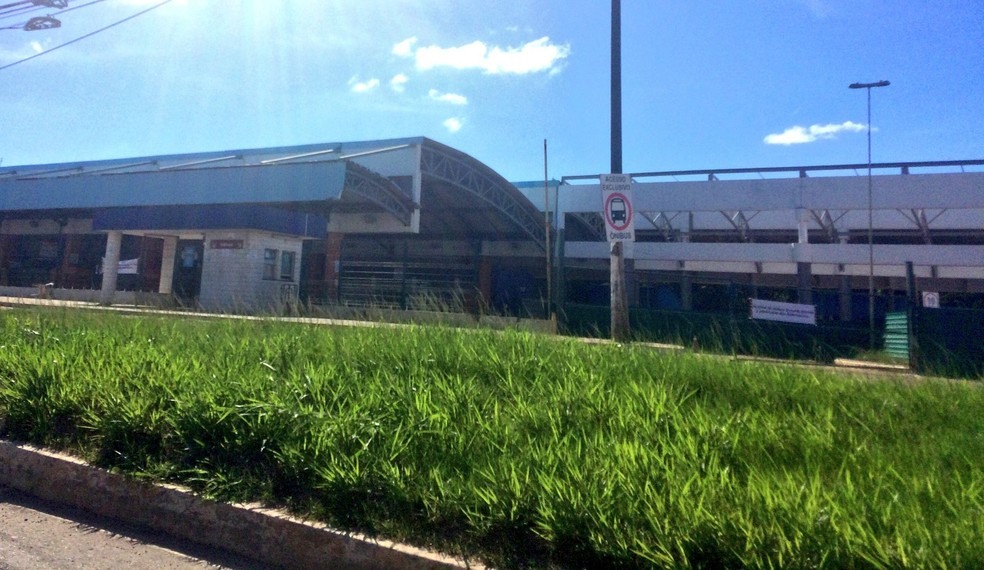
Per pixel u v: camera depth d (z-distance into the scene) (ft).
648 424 14.62
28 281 141.49
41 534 14.14
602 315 70.08
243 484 14.12
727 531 10.18
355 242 148.66
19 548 13.35
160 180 107.45
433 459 13.91
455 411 15.99
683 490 11.21
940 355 44.14
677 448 13.12
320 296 84.02
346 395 17.12
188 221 84.99
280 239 87.04
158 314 36.50
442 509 12.21
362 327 26.55
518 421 15.48
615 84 43.93
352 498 13.03
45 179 119.65
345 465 13.46
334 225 114.11
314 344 23.56
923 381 20.26
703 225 127.75
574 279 139.33
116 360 20.71
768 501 10.74
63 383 18.67
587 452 13.23
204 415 15.60
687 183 118.01
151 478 14.94
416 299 35.04
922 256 102.99
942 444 14.39
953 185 103.65
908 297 54.08
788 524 10.17
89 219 134.21
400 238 145.48
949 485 11.94
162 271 95.09
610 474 12.07
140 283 104.12
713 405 17.03
